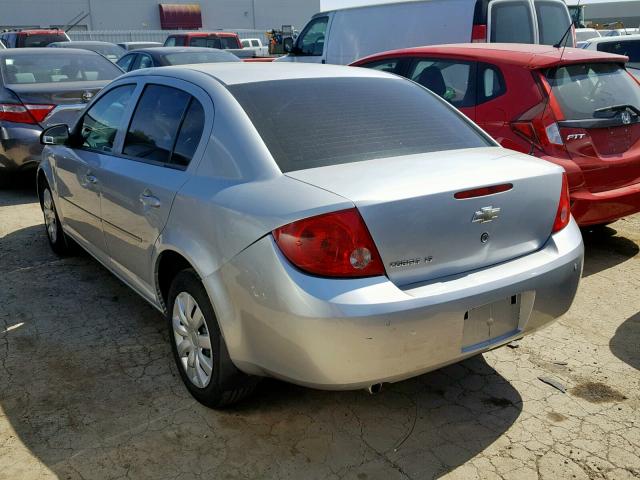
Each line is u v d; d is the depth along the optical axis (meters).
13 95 6.80
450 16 8.29
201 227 2.72
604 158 4.48
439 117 3.28
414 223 2.39
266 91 3.02
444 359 2.48
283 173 2.58
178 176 2.97
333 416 2.94
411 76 5.74
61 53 7.82
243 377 2.81
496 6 7.99
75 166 4.14
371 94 3.26
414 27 8.72
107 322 3.92
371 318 2.26
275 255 2.36
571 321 3.88
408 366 2.40
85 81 7.46
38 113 6.82
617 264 4.83
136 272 3.50
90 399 3.07
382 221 2.33
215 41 18.48
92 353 3.53
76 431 2.82
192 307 2.94
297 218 2.33
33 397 3.09
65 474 2.54
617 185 4.58
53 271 4.79
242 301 2.51
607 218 4.58
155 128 3.36
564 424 2.86
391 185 2.41
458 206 2.49
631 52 9.65
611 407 2.99
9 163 6.92
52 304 4.18
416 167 2.61
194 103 3.10
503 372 3.30
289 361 2.41
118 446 2.72
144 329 3.82
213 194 2.69
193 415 2.94
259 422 2.89
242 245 2.48
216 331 2.74
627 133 4.66
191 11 45.28
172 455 2.66
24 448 2.70
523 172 2.71
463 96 5.10
